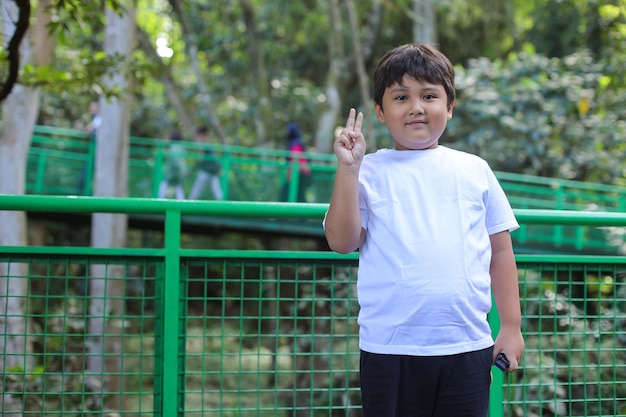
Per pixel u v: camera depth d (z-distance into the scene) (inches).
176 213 115.8
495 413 124.1
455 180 89.2
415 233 86.6
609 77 502.6
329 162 544.4
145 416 317.4
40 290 408.5
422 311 85.1
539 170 526.0
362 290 89.1
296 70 767.1
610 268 128.2
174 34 669.3
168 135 708.7
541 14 682.2
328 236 89.0
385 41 729.6
